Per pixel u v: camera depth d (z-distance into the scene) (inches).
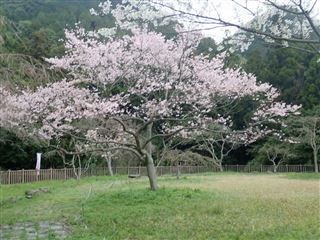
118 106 594.9
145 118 600.4
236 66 732.7
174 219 415.5
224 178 1154.7
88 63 558.3
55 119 553.0
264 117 640.4
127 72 591.5
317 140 1450.5
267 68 1581.0
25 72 438.3
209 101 627.8
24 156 1290.6
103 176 1264.8
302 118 1373.0
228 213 438.9
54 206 569.9
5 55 431.5
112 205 525.0
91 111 533.3
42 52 789.2
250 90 615.8
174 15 194.9
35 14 1241.4
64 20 1179.9
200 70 601.6
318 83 1524.4
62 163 1362.0
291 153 1560.0
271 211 446.0
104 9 399.9
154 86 599.2
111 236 357.4
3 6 1152.8
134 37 569.3
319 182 951.0
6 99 455.2
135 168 1424.7
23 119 534.0
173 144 1277.1
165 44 572.1
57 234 378.9
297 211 442.3
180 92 609.0
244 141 692.7
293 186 812.0
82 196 671.1
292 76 1572.3
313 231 343.0
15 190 848.3
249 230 352.2
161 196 568.4
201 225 380.2
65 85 539.8
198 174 1433.3
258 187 784.9
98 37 584.4
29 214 506.6
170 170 1467.8
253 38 212.4
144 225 392.8
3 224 440.1
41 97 524.1
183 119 597.9
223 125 816.9
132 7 291.7
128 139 747.4
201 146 1413.6
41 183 1034.7
